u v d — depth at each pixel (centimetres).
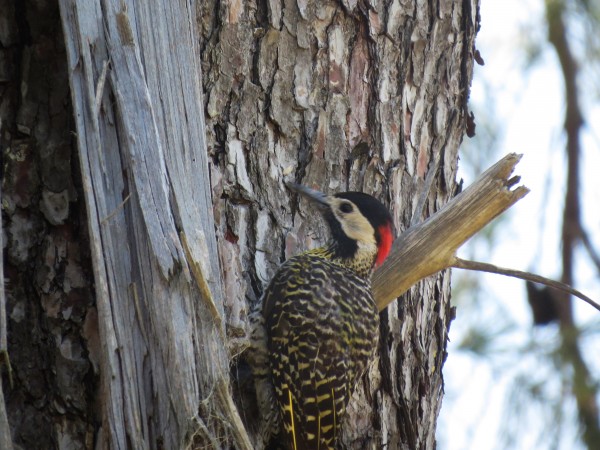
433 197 1103
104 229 815
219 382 818
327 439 970
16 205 873
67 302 866
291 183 1006
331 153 1028
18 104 881
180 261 817
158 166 830
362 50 1050
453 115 1123
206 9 983
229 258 952
